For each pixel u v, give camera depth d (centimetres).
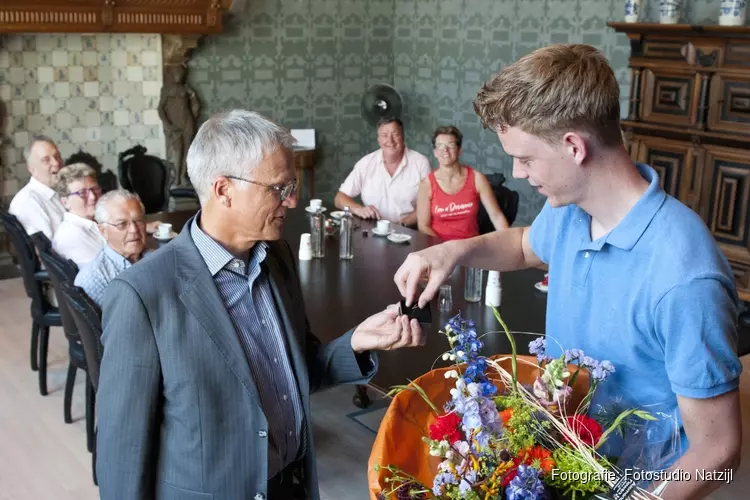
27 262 396
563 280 151
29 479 335
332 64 754
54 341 481
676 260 127
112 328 157
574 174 132
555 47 129
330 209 505
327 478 333
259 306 173
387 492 117
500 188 485
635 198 134
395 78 794
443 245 165
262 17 705
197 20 641
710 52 493
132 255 341
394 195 515
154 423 160
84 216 405
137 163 579
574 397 138
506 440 119
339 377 185
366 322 181
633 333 134
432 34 745
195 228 168
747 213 495
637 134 549
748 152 486
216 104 701
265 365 171
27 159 462
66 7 575
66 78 619
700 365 122
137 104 655
